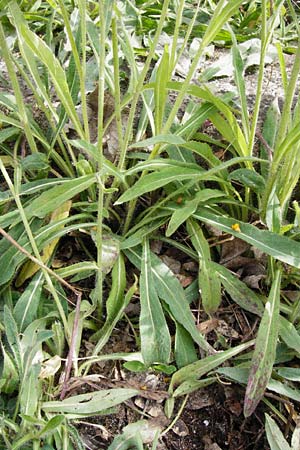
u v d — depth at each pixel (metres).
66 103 0.54
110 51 0.70
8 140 0.63
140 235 0.56
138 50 0.75
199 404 0.50
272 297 0.50
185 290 0.56
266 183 0.55
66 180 0.57
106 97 0.64
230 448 0.48
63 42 0.72
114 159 0.61
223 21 0.49
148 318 0.51
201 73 0.72
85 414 0.46
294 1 0.87
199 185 0.60
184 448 0.48
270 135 0.63
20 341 0.47
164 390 0.50
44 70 0.65
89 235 0.59
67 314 0.53
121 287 0.53
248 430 0.49
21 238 0.53
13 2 0.51
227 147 0.61
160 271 0.54
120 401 0.47
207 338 0.54
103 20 0.44
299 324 0.53
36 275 0.53
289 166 0.53
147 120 0.63
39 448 0.43
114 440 0.46
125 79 0.70
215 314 0.55
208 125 0.66
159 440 0.48
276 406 0.49
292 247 0.51
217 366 0.51
